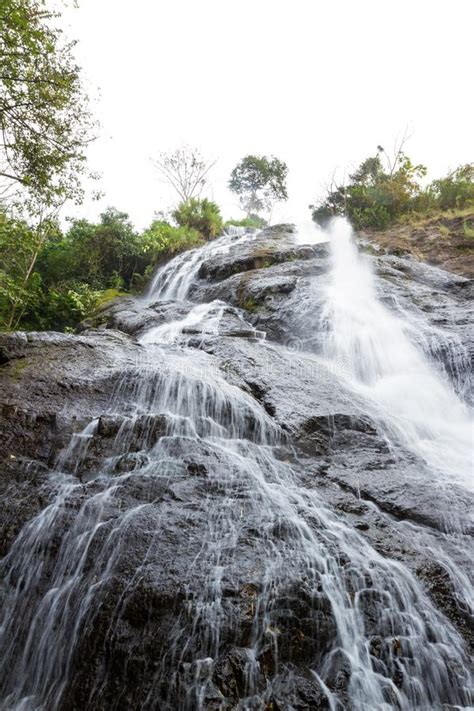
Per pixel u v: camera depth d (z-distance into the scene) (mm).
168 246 15992
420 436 5270
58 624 2723
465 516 3588
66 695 2463
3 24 7078
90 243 16531
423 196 16000
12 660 2740
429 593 2857
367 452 4578
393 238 13523
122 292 15539
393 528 3424
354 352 7016
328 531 3213
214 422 4590
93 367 5180
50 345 5543
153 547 2936
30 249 11672
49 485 3607
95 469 3887
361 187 17281
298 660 2451
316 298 8242
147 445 4156
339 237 14383
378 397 6035
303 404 5176
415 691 2420
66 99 7867
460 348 6707
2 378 4703
